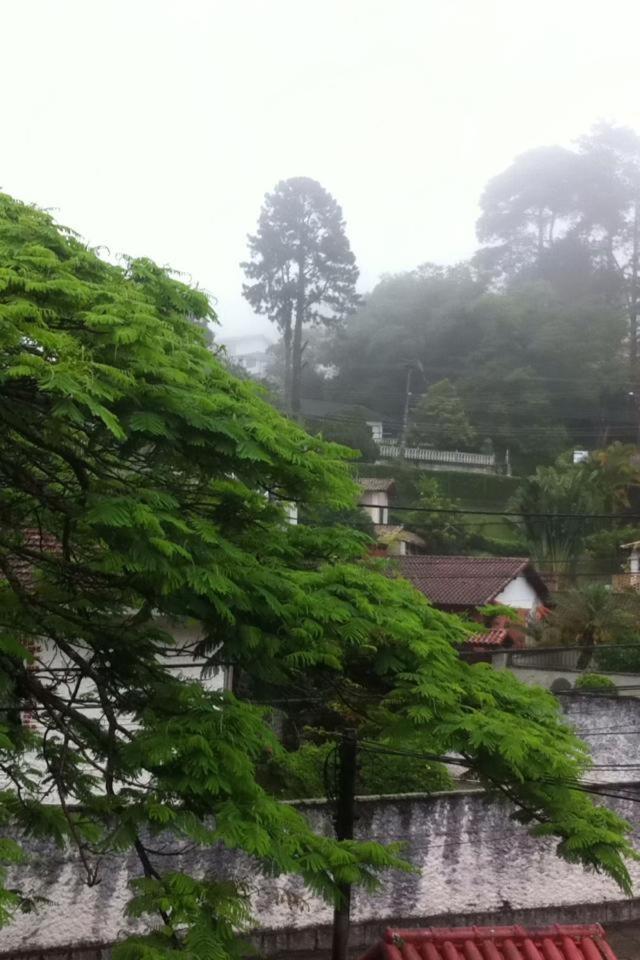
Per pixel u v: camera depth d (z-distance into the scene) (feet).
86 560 27.55
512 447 186.19
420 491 152.25
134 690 26.25
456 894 47.50
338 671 27.12
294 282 186.39
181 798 22.65
